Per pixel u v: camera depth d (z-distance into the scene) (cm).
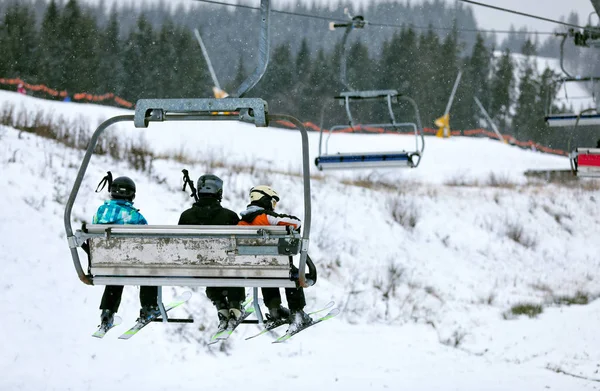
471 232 4675
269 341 2608
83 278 1094
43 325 2173
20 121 3997
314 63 14300
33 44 11569
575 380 2433
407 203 4716
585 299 3862
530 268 4491
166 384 2067
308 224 1024
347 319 3030
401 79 14412
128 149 3966
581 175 2316
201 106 1026
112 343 2238
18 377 1909
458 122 14338
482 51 14875
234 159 5150
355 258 3688
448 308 3444
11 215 2589
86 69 11875
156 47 12506
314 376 2316
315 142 7819
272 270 1075
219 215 1228
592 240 5197
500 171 7069
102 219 1213
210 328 2517
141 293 1274
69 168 3269
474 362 2692
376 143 8288
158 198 3350
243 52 17262
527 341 3036
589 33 3123
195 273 1082
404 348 2798
